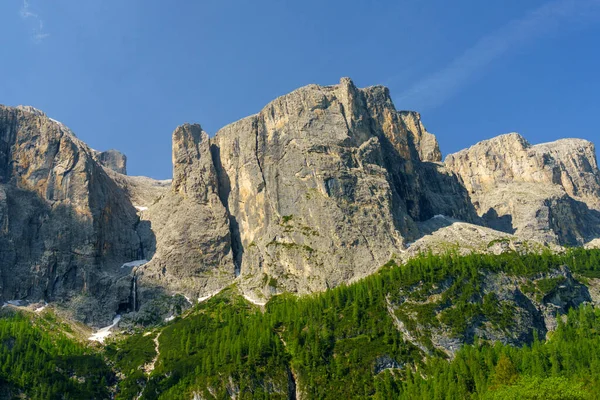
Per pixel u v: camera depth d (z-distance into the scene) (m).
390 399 161.75
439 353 181.00
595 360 155.25
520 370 161.25
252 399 173.12
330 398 169.25
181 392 179.75
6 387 174.25
